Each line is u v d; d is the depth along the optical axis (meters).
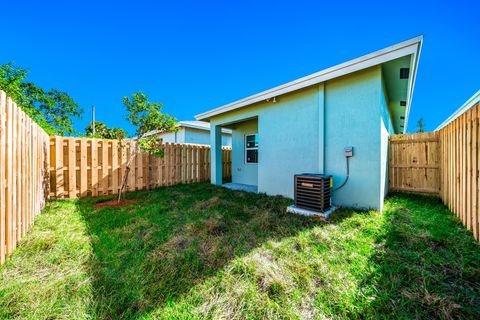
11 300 1.46
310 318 1.37
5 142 2.06
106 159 5.66
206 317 1.38
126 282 1.72
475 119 2.52
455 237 2.40
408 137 5.36
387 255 2.07
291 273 1.83
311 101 4.43
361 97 3.73
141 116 4.61
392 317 1.36
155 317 1.38
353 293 1.57
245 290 1.62
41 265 1.95
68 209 3.91
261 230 2.85
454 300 1.47
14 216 2.23
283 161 4.99
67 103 11.13
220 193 5.57
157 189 6.40
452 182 3.47
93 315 1.38
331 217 3.32
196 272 1.87
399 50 3.13
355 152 3.80
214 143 7.25
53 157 4.90
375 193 3.59
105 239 2.53
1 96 1.99
